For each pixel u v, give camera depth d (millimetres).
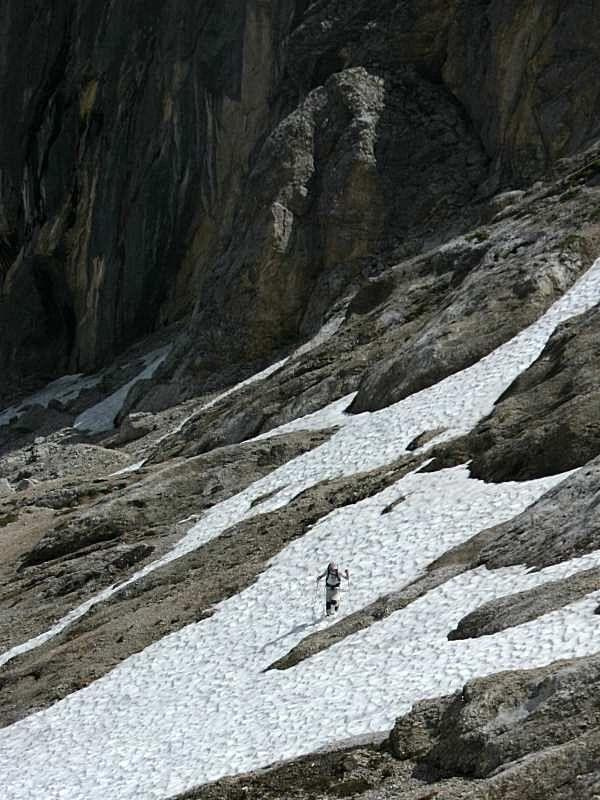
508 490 59594
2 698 64688
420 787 36281
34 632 75438
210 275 134500
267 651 55156
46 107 192375
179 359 134000
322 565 61688
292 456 85500
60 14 192500
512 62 123875
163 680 57875
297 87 144125
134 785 46438
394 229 125188
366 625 51812
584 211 91625
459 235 118562
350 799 37469
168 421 124250
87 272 178500
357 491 69625
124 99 175125
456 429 72562
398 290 107250
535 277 85312
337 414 89938
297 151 131375
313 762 40250
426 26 133500
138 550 80062
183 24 165000
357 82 132500
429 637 47000
